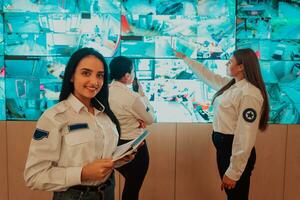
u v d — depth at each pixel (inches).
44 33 95.6
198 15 95.9
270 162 99.3
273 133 98.2
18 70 96.3
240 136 65.6
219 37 96.3
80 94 45.1
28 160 41.8
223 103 71.7
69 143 42.5
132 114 75.6
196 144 99.4
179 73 97.2
